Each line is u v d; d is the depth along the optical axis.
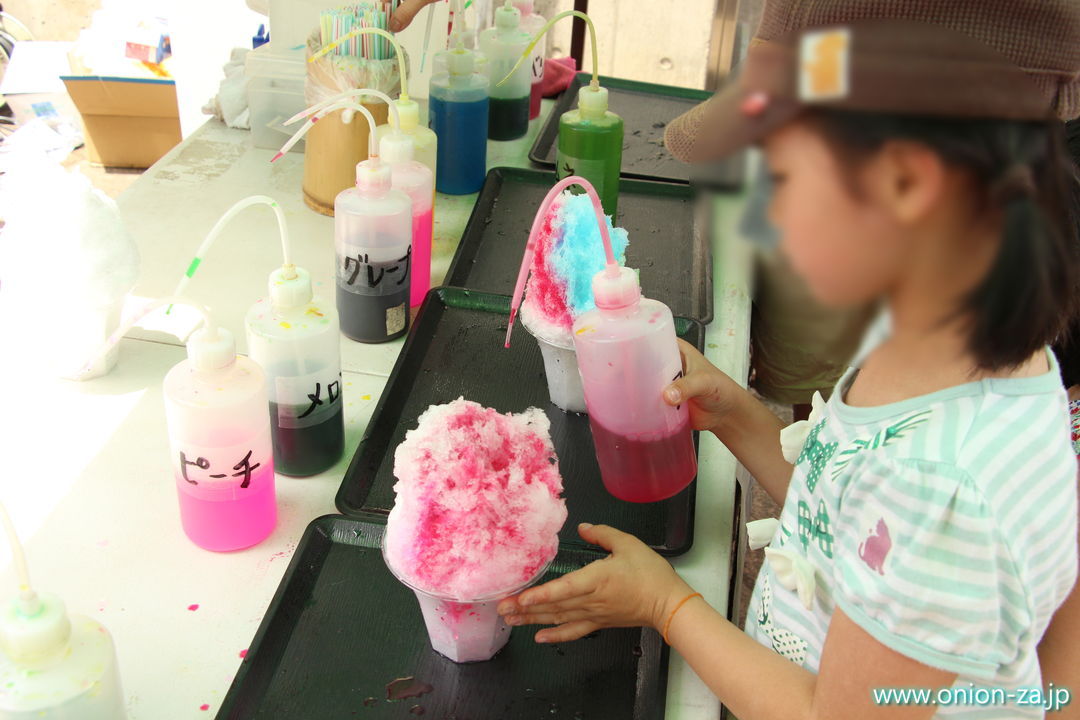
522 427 0.83
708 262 1.50
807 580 0.76
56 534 0.97
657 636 0.90
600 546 0.97
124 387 1.18
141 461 1.07
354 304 1.27
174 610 0.90
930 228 0.50
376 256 1.23
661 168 1.78
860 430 0.71
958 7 0.78
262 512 0.96
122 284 1.12
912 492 0.63
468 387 1.23
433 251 1.53
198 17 2.12
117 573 0.93
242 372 0.91
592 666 0.87
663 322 0.96
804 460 0.81
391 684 0.84
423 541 0.78
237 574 0.94
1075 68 0.81
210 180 1.67
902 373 0.68
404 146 1.29
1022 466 0.62
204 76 2.20
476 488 0.77
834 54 0.49
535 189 1.72
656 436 0.99
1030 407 0.64
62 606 0.67
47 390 1.16
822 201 0.50
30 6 3.67
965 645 0.62
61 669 0.66
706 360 1.09
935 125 0.47
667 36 2.85
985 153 0.48
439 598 0.79
